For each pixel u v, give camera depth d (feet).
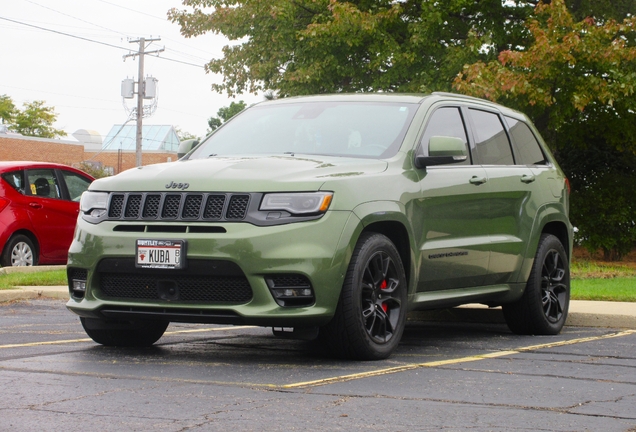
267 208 17.34
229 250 17.10
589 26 51.06
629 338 24.04
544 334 24.99
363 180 18.49
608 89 51.96
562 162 65.98
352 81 64.23
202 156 21.58
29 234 42.50
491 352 20.61
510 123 25.43
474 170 22.31
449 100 22.91
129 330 20.29
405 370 17.25
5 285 34.42
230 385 15.08
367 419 12.57
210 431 11.62
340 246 17.49
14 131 247.29
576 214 63.21
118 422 12.05
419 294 20.31
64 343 20.76
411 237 19.51
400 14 61.98
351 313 17.76
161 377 15.83
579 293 33.17
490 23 60.44
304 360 18.42
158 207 17.98
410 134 20.66
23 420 12.12
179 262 17.40
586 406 13.94
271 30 66.18
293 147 20.81
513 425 12.41
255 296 17.16
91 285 18.57
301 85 63.05
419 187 19.93
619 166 65.31
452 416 12.92
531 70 51.96
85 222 18.90
